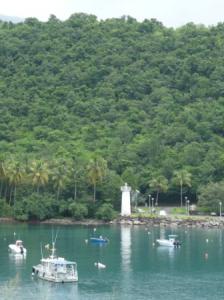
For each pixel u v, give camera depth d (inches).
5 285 6791.3
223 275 7431.1
